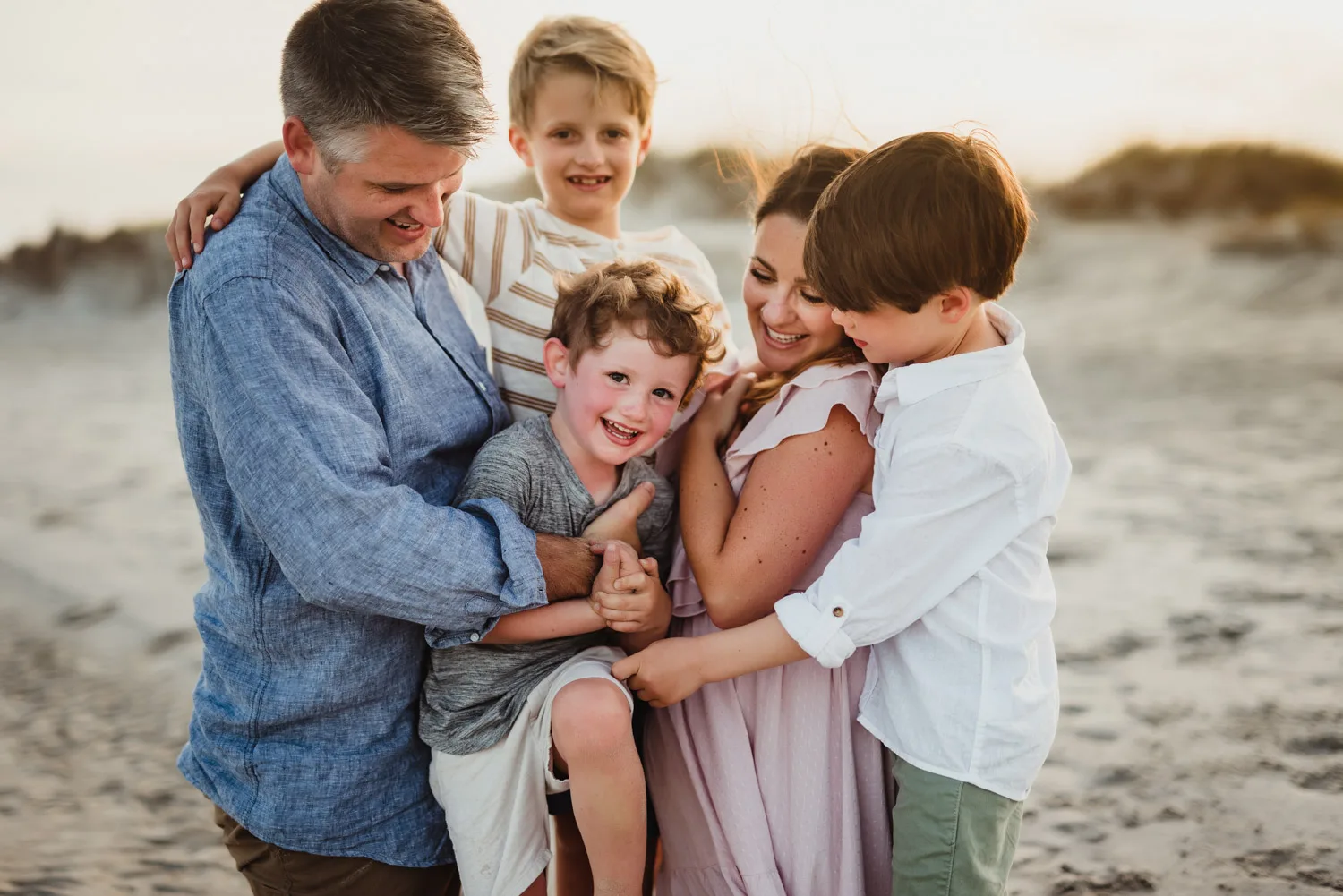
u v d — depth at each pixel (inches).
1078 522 205.9
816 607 67.1
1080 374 336.5
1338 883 98.3
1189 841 106.3
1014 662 65.7
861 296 64.6
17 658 162.9
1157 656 147.9
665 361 71.9
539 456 73.4
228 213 70.3
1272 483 224.4
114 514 230.1
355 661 68.9
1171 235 553.0
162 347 446.0
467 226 88.1
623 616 69.4
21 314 501.7
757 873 71.9
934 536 65.0
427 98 62.7
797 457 71.5
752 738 73.8
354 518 61.7
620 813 68.0
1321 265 480.1
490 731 70.4
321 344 65.8
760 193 87.5
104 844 116.9
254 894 73.6
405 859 72.3
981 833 65.2
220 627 70.2
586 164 95.6
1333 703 132.7
